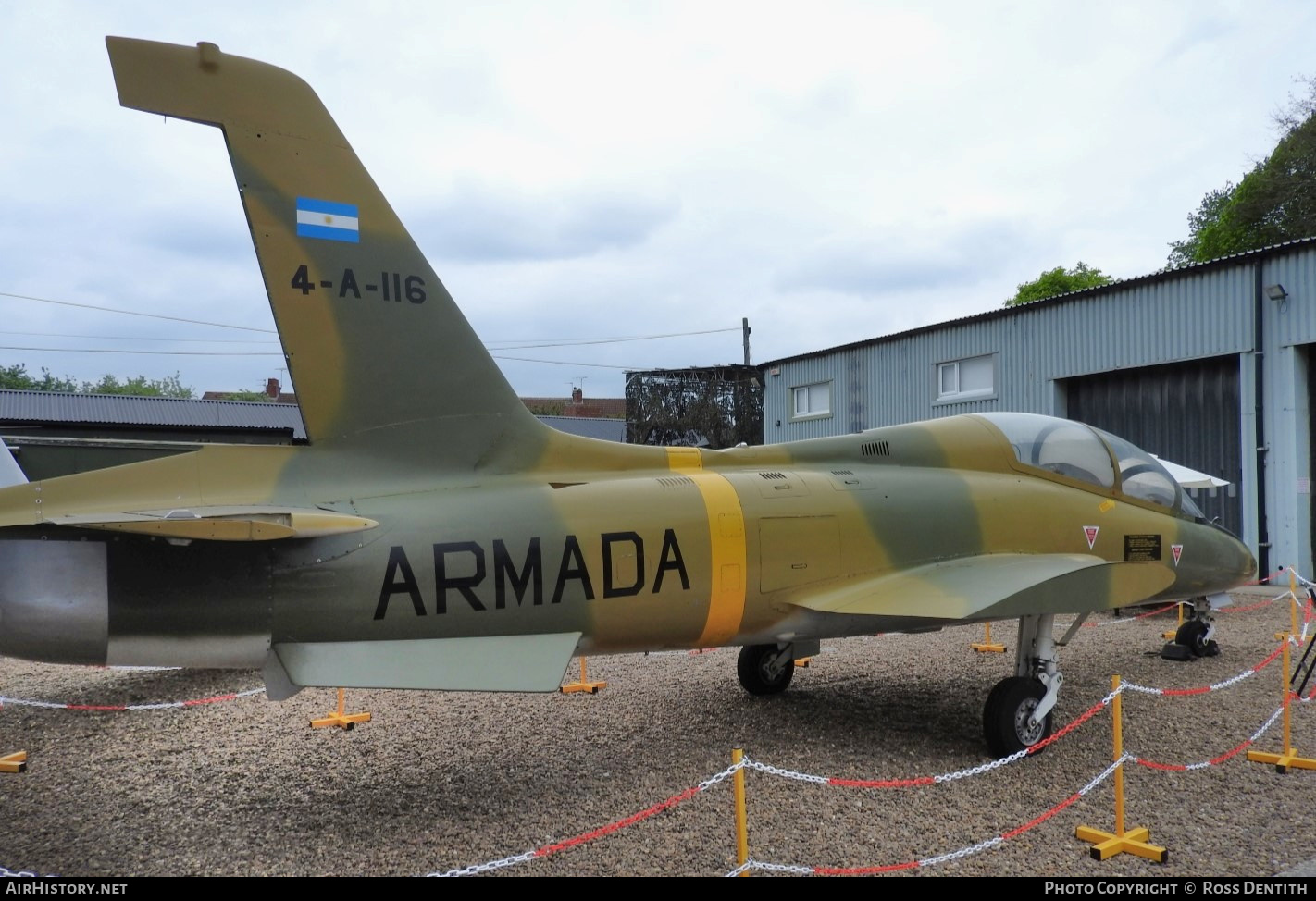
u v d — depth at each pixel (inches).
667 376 1021.2
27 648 151.9
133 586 151.8
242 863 157.8
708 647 212.5
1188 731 233.9
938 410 703.7
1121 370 582.6
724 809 179.6
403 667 159.5
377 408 175.9
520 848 162.6
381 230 179.0
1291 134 1103.6
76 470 411.8
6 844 168.4
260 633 156.2
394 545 164.2
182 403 986.1
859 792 189.9
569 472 198.7
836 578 215.5
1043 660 219.6
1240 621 414.6
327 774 207.2
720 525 199.5
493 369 191.9
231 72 163.8
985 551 239.5
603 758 217.0
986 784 194.5
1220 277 523.8
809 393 840.9
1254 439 506.0
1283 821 174.2
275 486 164.6
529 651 172.1
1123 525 269.1
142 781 204.2
